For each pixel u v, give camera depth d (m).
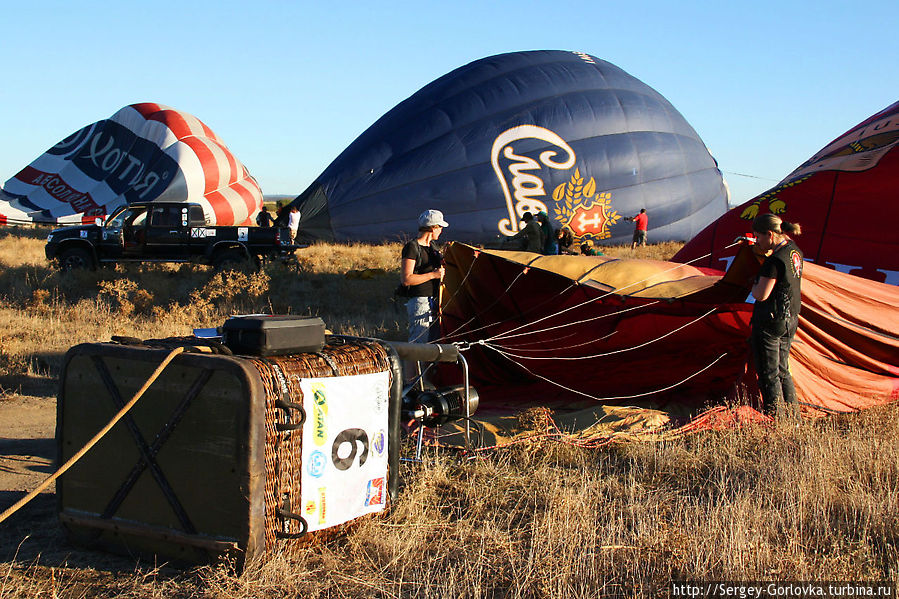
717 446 5.71
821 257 10.84
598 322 7.84
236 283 15.03
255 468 3.55
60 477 4.05
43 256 22.11
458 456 5.63
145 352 3.77
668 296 6.67
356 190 26.23
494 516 4.46
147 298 13.52
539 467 5.38
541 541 3.99
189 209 18.59
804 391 6.79
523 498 4.77
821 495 4.51
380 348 4.39
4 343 9.52
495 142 25.88
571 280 6.93
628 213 26.30
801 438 5.63
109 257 18.19
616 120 26.72
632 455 5.64
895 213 10.44
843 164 10.94
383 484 4.30
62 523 4.03
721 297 6.87
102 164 34.91
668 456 5.48
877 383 7.11
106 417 3.91
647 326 7.73
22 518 4.46
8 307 13.68
